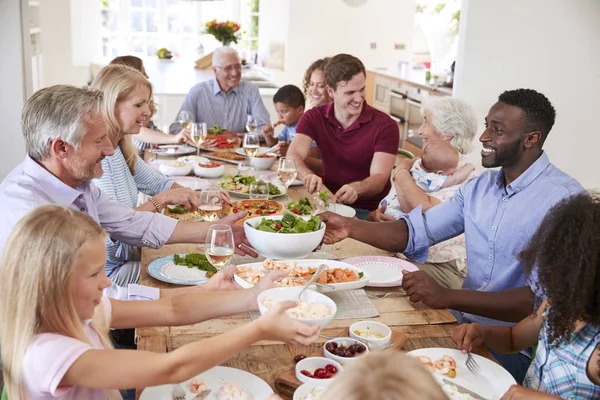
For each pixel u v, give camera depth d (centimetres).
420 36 852
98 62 829
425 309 188
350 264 214
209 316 168
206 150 390
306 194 303
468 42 379
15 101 418
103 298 158
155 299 175
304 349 161
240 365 154
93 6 809
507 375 152
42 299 121
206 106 453
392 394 75
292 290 173
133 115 253
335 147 347
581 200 143
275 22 852
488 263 222
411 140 704
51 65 742
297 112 422
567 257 139
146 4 862
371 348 160
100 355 121
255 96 460
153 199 260
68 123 182
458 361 158
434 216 236
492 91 388
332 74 331
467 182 234
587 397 147
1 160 425
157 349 158
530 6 377
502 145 212
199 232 230
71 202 190
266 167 348
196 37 887
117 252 255
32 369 120
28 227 123
